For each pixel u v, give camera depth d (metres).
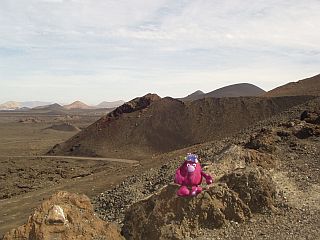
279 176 14.95
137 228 12.56
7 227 24.62
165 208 12.29
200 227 11.97
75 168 59.44
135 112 89.31
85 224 11.88
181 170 12.45
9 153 80.69
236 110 86.69
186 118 85.75
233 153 15.57
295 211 12.45
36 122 166.88
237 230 11.83
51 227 11.52
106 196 22.16
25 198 32.94
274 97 88.31
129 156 74.31
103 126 85.88
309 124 20.58
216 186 12.49
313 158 16.45
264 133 19.98
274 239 11.20
